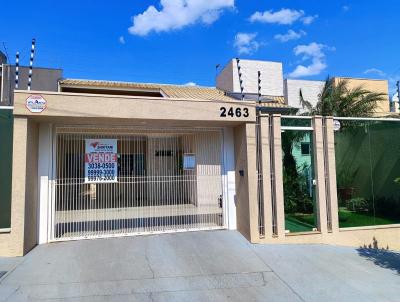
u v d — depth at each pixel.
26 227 7.02
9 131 7.38
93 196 8.45
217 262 6.80
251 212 8.08
